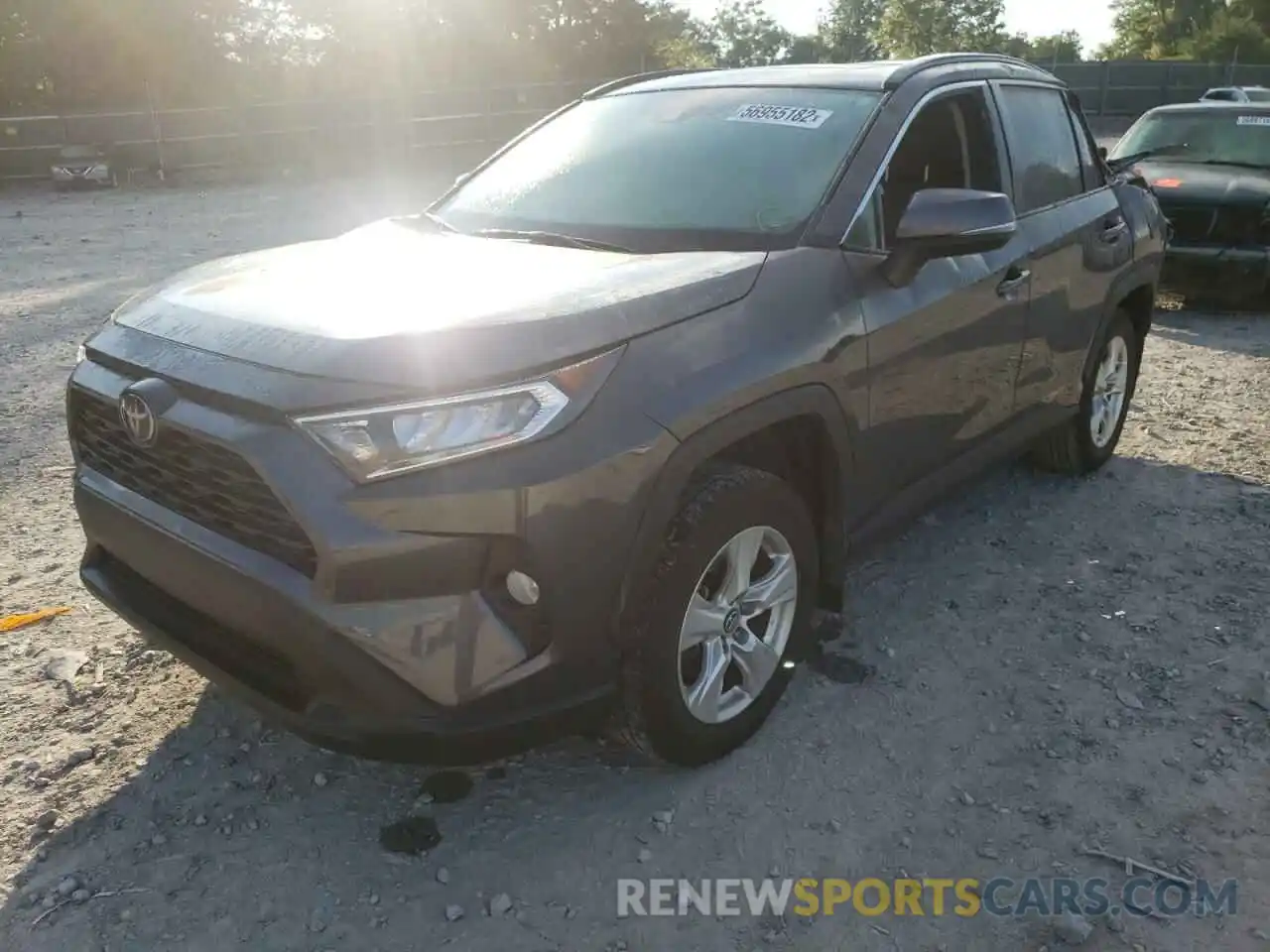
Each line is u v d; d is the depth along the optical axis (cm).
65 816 278
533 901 251
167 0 2742
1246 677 338
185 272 320
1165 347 755
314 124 2247
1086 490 491
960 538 440
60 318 847
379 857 265
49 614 377
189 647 262
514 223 352
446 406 226
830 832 273
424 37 3325
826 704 325
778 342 277
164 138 2108
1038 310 403
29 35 2697
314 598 226
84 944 239
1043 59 3528
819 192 320
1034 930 242
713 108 370
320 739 237
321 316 253
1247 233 805
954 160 375
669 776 293
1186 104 980
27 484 500
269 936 241
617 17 3681
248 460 228
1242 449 543
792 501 291
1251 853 265
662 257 296
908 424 336
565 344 240
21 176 2014
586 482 235
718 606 280
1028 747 305
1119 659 349
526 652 239
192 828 274
